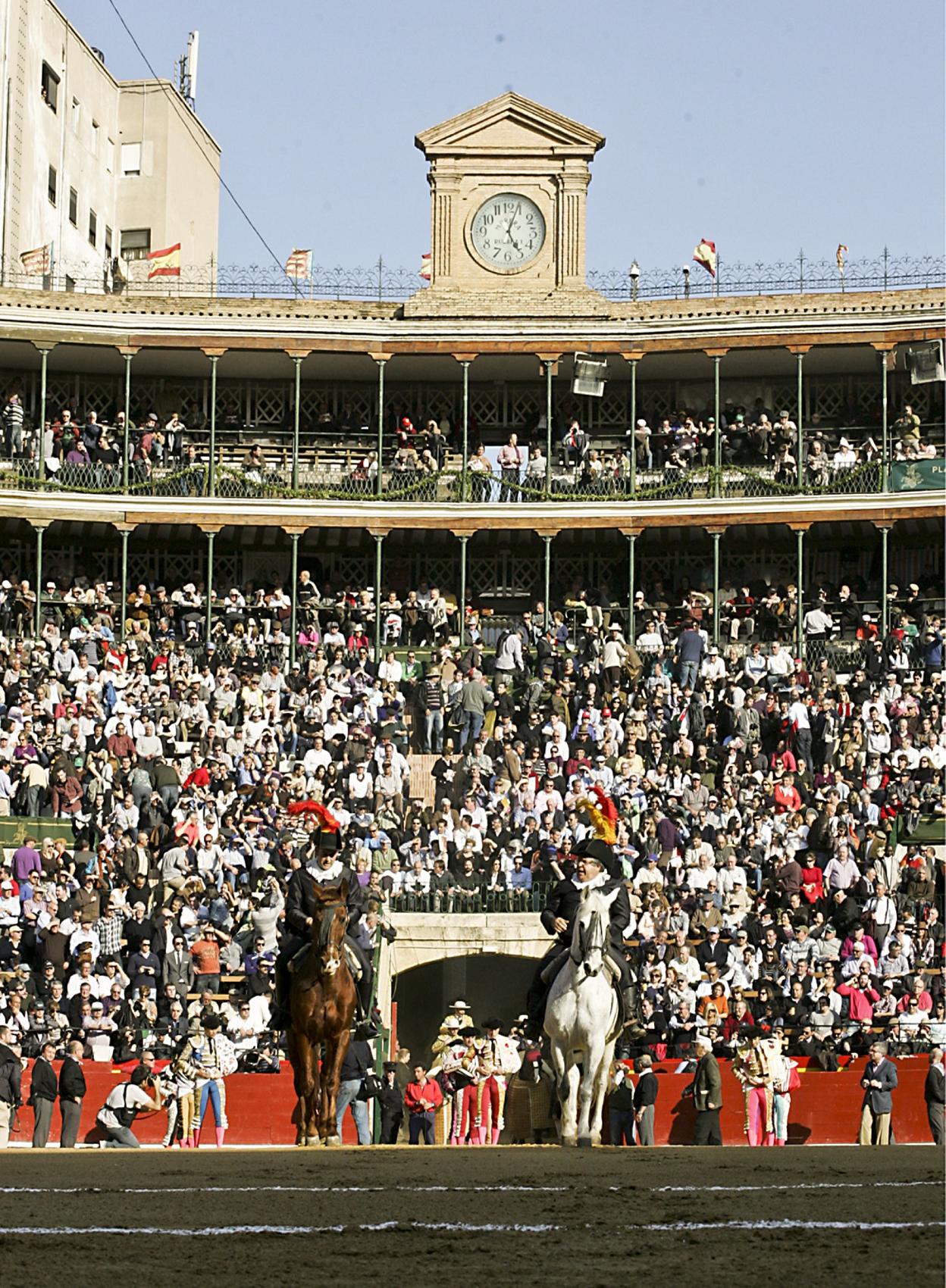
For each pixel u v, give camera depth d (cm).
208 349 5425
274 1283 901
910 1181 1345
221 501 5359
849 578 5428
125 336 5406
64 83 6638
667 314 5462
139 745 4306
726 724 4597
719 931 3662
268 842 3950
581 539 5538
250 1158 1680
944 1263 953
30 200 6341
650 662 4972
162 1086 3058
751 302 5422
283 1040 3306
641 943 3588
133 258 6762
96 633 4816
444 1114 3153
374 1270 941
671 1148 1852
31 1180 1423
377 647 5103
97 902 3609
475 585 5669
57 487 5275
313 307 5456
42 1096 2905
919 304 5356
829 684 4678
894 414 5650
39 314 5353
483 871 4103
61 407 5684
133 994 3409
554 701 4547
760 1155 1686
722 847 3938
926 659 4834
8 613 5000
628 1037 3356
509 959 4591
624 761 4262
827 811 3981
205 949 3512
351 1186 1345
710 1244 1021
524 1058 3219
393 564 5675
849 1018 3459
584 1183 1358
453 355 5459
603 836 2303
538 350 5469
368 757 4338
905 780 4250
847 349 5438
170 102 7281
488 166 5541
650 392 5747
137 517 5334
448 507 5388
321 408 5753
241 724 4544
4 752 4234
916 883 3878
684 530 5444
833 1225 1087
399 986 4578
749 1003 3481
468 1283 901
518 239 5531
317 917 2122
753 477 5353
